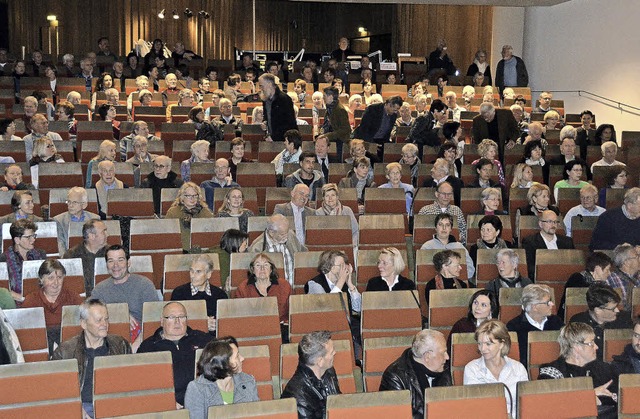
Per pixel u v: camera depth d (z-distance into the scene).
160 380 5.41
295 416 4.81
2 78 16.67
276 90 12.07
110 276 7.26
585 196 9.30
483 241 8.29
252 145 12.93
